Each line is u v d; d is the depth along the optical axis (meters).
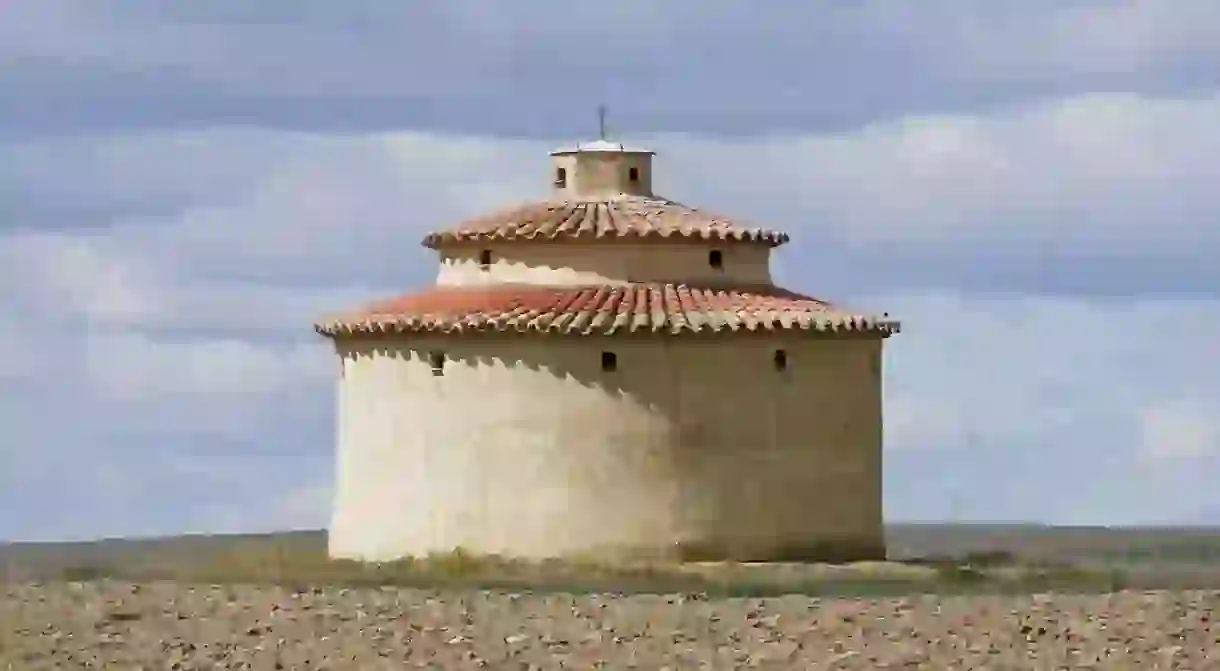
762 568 67.75
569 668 53.25
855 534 70.75
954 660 54.00
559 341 68.19
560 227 70.31
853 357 70.75
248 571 68.62
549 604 60.84
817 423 69.94
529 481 68.50
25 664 54.19
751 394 68.94
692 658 54.09
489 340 68.75
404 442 70.31
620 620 58.47
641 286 70.06
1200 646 55.72
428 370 69.75
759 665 53.41
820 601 61.44
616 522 68.25
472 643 55.84
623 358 68.25
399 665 53.72
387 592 63.25
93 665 54.12
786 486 69.44
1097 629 57.50
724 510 68.75
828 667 53.22
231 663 54.22
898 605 60.78
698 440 68.50
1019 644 55.78
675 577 65.94
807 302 70.94
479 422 69.00
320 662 54.16
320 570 68.50
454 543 69.25
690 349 68.44
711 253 71.00
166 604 61.50
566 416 68.25
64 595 63.44
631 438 68.19
